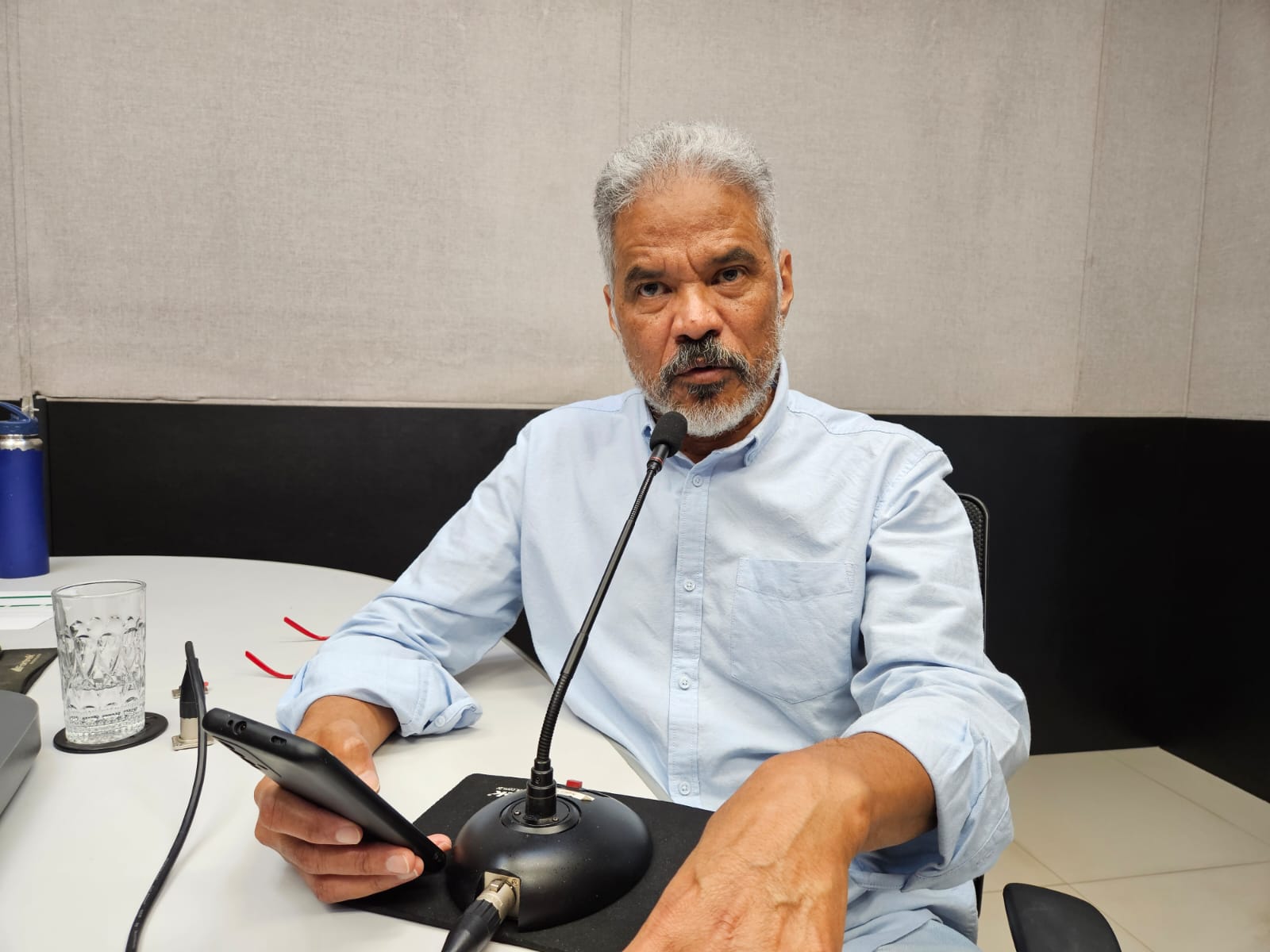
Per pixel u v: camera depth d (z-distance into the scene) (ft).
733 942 1.54
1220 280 8.33
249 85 6.50
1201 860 6.73
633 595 3.25
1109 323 8.41
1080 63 8.07
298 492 6.77
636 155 2.97
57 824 2.11
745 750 3.05
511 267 7.07
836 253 7.70
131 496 6.52
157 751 2.55
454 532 3.55
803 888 1.62
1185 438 8.67
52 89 6.21
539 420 3.72
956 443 8.08
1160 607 8.80
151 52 6.33
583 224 7.16
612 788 2.42
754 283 2.97
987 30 7.85
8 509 4.62
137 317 6.47
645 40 7.16
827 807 1.79
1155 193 8.39
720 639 3.15
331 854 1.80
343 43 6.63
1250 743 7.89
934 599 2.85
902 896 2.73
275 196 6.61
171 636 3.68
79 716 2.55
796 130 7.52
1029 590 8.40
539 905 1.74
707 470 3.23
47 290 6.31
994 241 8.04
